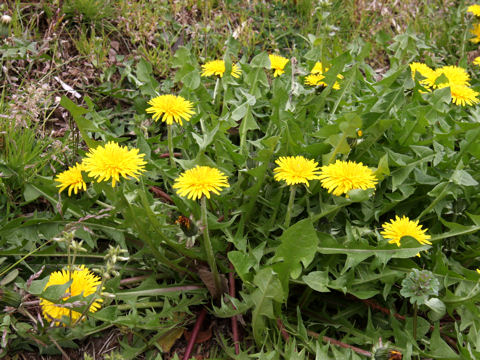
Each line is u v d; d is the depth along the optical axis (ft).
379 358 1.12
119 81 2.00
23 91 1.72
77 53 2.07
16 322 1.20
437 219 1.47
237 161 1.42
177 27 2.31
